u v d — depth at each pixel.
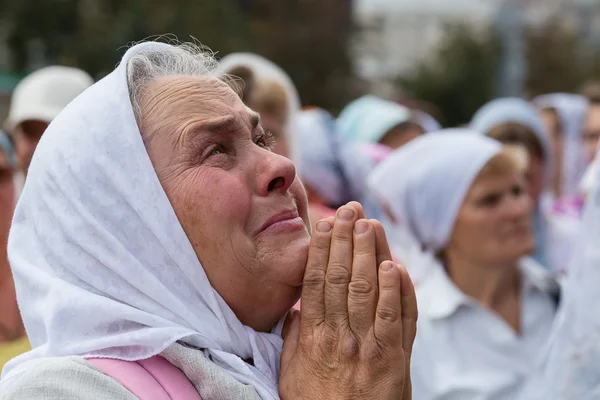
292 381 1.65
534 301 3.26
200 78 1.74
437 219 3.23
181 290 1.62
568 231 4.41
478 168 3.17
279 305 1.69
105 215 1.61
